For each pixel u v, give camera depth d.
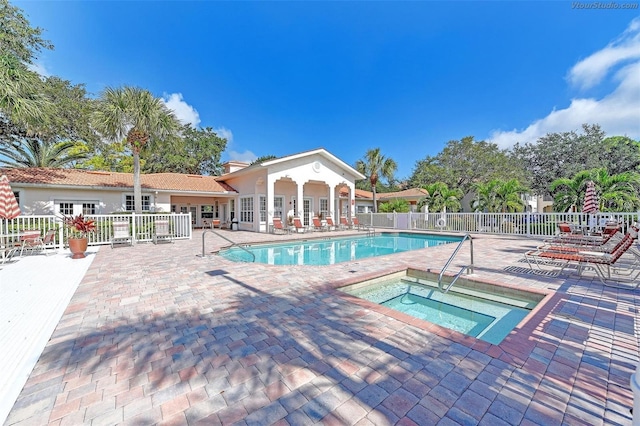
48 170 16.19
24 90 10.41
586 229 10.80
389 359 2.71
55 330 3.47
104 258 8.54
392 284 6.50
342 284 5.44
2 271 6.82
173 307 4.25
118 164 27.91
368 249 12.53
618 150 22.45
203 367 2.62
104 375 2.51
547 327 3.33
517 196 16.84
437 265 6.98
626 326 3.34
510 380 2.34
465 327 4.36
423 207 23.02
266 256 10.87
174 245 11.62
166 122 14.28
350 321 3.64
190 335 3.29
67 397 2.22
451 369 2.52
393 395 2.18
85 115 16.89
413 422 1.90
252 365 2.64
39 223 10.15
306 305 4.27
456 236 15.32
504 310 5.00
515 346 2.90
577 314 3.71
